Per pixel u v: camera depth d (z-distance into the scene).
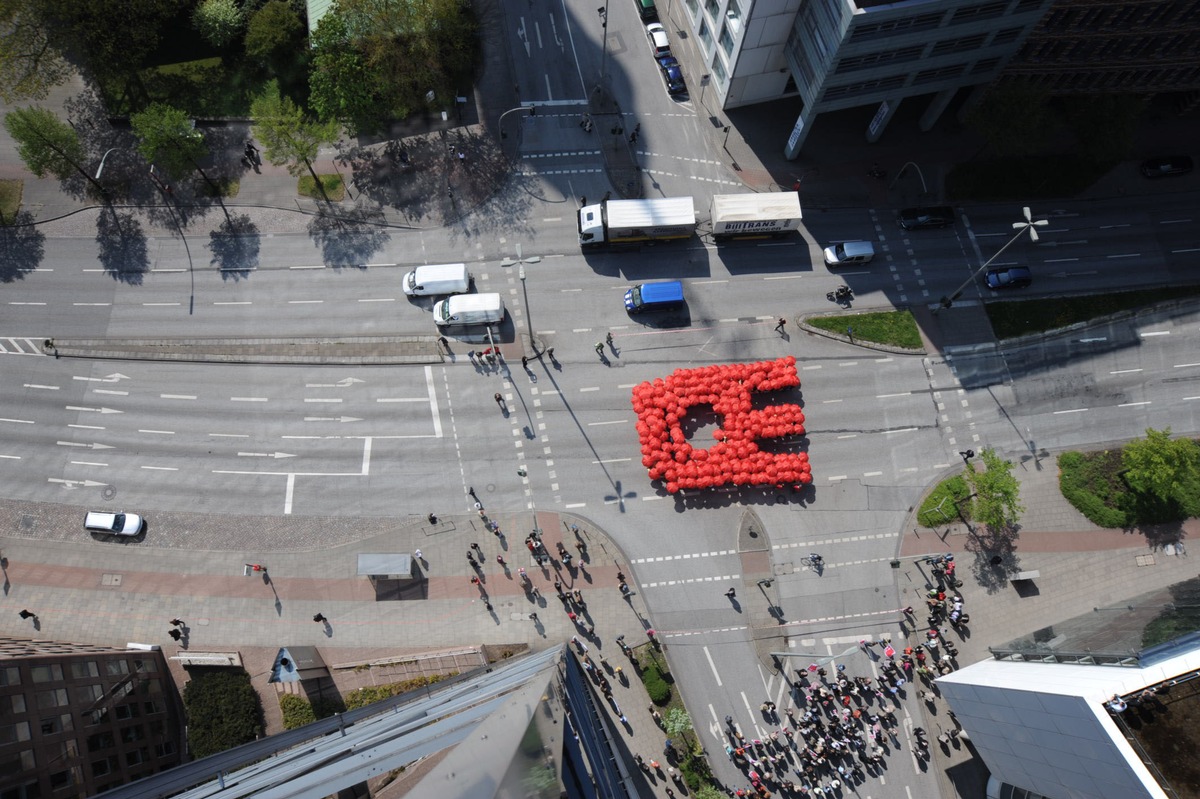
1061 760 52.75
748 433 72.12
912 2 63.06
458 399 75.50
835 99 74.19
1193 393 76.94
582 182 82.88
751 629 69.94
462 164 82.88
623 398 75.88
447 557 71.19
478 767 36.53
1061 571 71.81
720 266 80.06
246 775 46.19
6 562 70.62
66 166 78.69
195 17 81.19
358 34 76.62
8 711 50.16
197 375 76.19
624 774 60.00
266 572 70.62
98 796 43.12
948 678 63.06
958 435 75.62
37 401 75.06
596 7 89.38
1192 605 57.22
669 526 72.38
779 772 66.50
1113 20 72.12
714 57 83.69
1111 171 83.69
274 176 82.19
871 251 78.75
